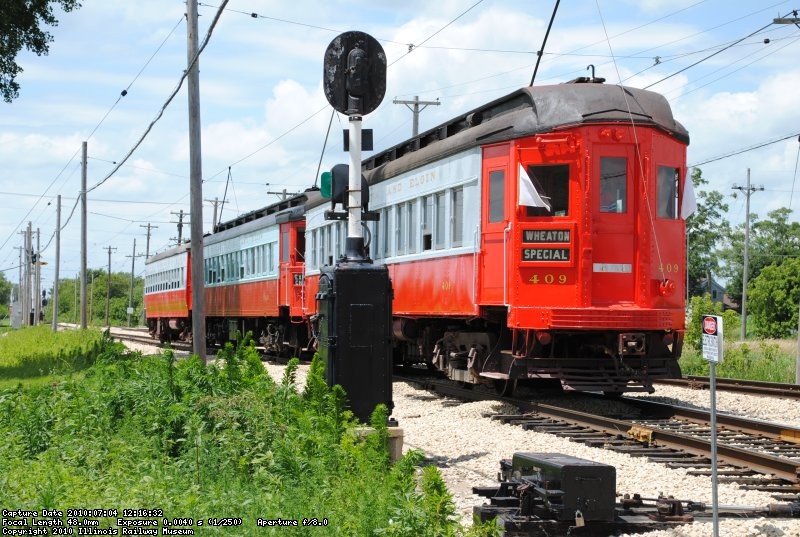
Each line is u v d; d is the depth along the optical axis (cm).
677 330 1317
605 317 1246
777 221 8375
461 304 1427
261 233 2877
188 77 1744
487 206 1357
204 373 1062
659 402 1458
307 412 857
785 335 5519
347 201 971
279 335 2711
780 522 682
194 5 1755
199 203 1730
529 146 1291
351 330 899
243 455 761
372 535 575
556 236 1273
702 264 6962
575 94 1294
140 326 10488
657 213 1298
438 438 1062
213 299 3603
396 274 1734
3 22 2278
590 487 634
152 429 842
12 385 1795
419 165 1603
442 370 1620
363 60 943
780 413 1348
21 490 631
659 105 1333
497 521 636
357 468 727
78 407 950
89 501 609
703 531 645
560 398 1457
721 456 922
